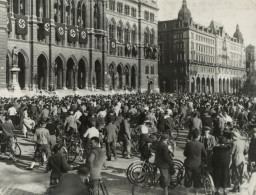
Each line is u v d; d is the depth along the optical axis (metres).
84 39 89.81
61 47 83.12
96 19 95.56
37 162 23.17
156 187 17.22
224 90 153.75
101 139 24.23
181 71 137.12
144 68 116.25
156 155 15.73
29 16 75.38
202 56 145.88
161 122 27.09
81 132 23.89
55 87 81.56
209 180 15.38
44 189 17.30
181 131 38.66
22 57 75.06
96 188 14.21
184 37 135.88
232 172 17.19
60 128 28.05
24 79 75.12
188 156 15.57
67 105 40.06
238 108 37.38
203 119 26.53
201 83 145.50
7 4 66.50
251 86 105.31
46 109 32.09
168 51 140.75
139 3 114.88
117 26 106.12
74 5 88.44
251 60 146.50
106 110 35.19
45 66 79.69
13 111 34.78
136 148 27.03
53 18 80.31
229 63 152.75
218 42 156.75
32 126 33.03
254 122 27.03
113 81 104.44
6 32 63.22
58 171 14.05
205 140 18.95
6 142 23.64
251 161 18.08
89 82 93.12
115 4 104.81
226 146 15.91
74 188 9.55
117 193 16.50
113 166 22.33
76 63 88.44
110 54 101.88
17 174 20.19
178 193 16.72
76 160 23.70
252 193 16.53
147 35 119.19
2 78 62.25
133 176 17.39
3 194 16.45
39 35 78.50
